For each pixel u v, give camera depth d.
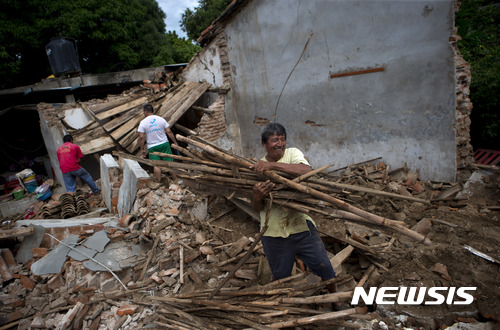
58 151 6.45
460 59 5.25
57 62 11.07
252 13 7.09
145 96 8.05
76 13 13.18
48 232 4.00
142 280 3.59
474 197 5.12
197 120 9.40
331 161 7.04
